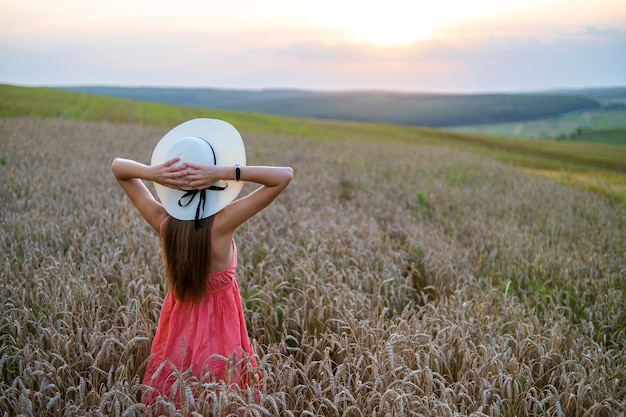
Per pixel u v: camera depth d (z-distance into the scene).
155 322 4.54
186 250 3.11
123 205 8.45
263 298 5.11
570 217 11.31
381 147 30.14
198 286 3.17
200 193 3.10
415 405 3.38
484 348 4.02
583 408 3.56
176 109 56.56
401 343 4.04
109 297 4.87
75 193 10.01
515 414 3.59
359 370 3.77
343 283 5.84
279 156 21.61
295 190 12.75
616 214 12.20
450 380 3.97
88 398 3.34
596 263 7.31
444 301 5.77
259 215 8.66
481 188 15.60
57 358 3.67
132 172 3.19
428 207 12.10
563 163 31.70
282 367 3.59
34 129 24.61
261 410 2.96
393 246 8.08
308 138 34.62
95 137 23.42
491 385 3.61
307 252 6.62
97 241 6.70
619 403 3.58
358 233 8.33
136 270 5.43
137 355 3.83
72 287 4.91
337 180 15.27
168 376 3.30
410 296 6.16
